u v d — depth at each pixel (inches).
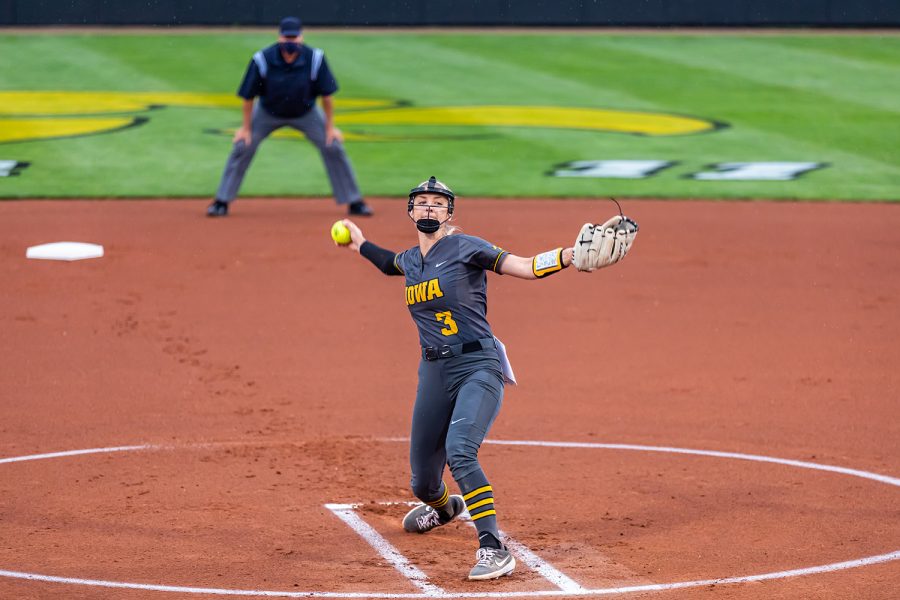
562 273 2347.4
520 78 4776.1
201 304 2085.4
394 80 4722.0
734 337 1921.8
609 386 1662.2
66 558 1053.2
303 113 2778.1
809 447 1409.9
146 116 4065.0
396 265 1102.4
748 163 3528.5
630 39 5502.0
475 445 1036.5
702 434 1460.4
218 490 1254.3
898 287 2258.9
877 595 975.0
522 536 1126.4
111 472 1307.8
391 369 1740.9
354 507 1211.9
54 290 2154.3
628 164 3499.0
